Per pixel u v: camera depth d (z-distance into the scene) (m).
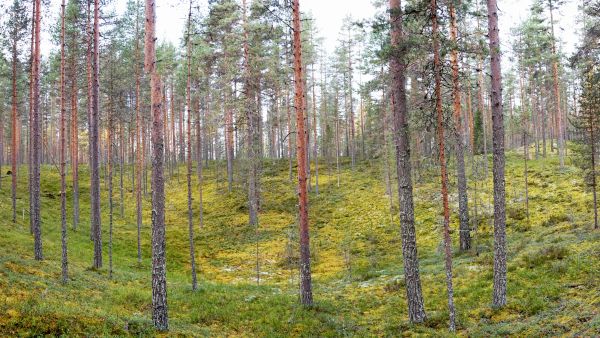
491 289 15.79
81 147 75.81
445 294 16.50
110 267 20.95
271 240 34.19
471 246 23.73
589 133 23.73
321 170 54.97
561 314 11.53
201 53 27.86
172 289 19.62
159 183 12.14
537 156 48.28
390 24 13.76
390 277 21.50
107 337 10.00
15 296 12.20
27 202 39.66
